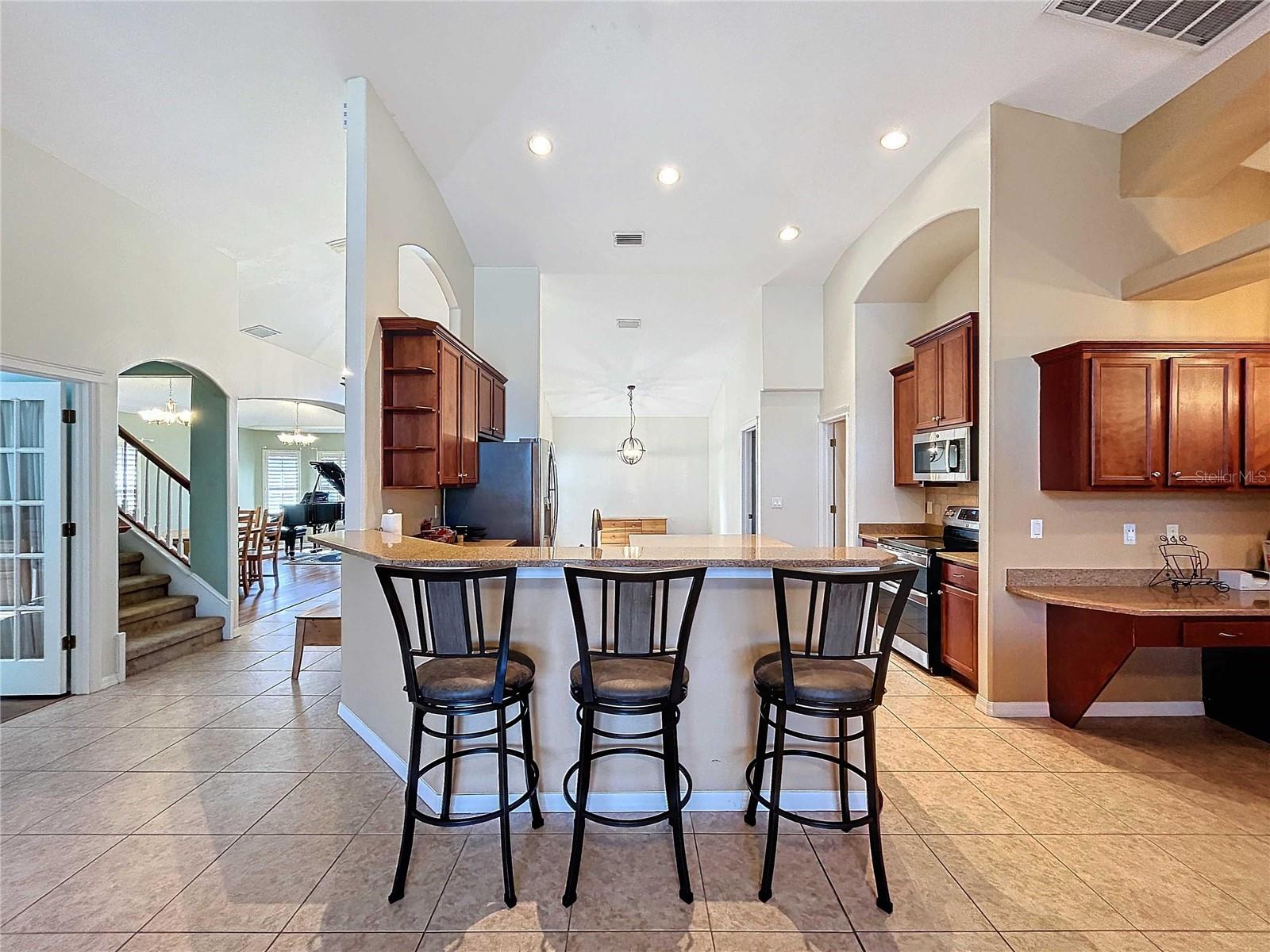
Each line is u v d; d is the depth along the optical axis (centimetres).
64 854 195
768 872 176
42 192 314
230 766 256
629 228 442
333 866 190
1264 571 305
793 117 320
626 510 941
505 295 505
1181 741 280
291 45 262
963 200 332
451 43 266
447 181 381
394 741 252
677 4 249
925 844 202
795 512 556
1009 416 312
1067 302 312
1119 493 312
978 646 324
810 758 224
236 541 480
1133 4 246
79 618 345
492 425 466
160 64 268
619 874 187
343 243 450
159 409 807
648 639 187
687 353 697
